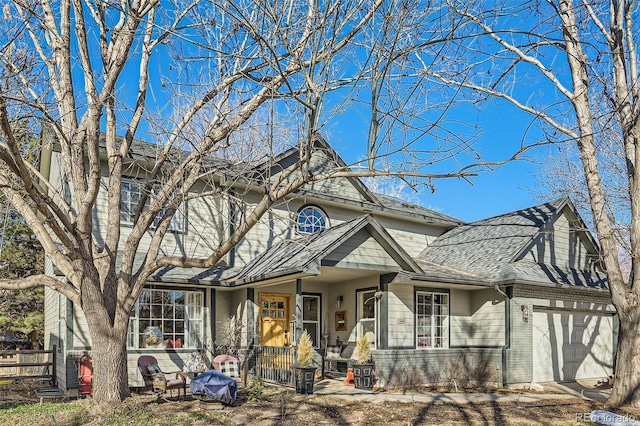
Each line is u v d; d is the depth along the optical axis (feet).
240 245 53.06
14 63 32.99
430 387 48.80
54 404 35.96
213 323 50.19
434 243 68.33
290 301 53.47
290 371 43.60
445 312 53.57
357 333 52.16
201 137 44.14
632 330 41.57
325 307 56.44
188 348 48.29
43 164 60.75
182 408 35.04
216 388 35.01
